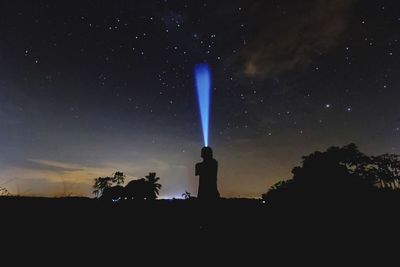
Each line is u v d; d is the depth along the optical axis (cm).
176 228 482
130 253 409
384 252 413
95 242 426
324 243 447
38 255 383
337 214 545
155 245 434
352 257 405
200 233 474
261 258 410
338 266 385
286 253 423
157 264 387
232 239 461
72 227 456
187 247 436
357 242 443
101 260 386
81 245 415
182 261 398
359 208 566
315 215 546
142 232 464
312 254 418
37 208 495
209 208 520
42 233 430
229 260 405
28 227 439
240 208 561
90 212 504
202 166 543
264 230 490
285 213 551
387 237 450
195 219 507
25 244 401
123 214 511
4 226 432
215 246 441
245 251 428
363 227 486
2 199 514
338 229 486
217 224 498
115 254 404
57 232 439
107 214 506
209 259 406
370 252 416
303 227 499
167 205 553
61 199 545
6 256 372
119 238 443
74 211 501
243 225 502
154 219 504
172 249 427
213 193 530
